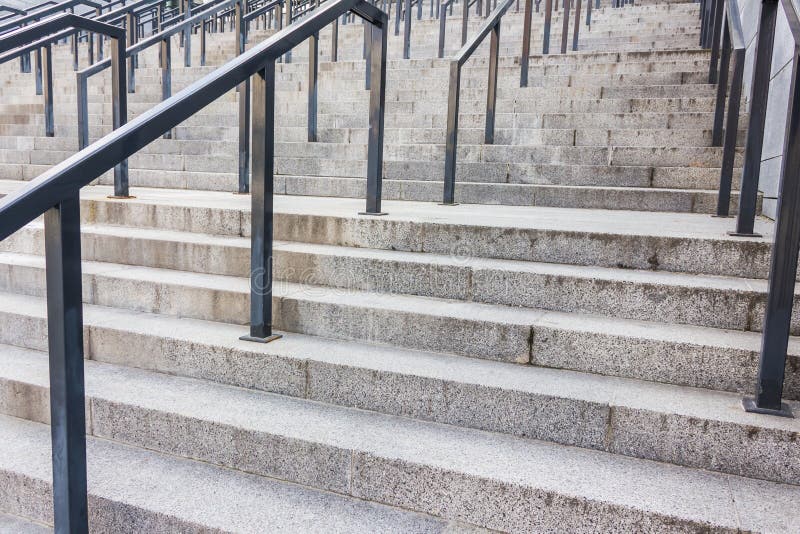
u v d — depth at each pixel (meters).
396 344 2.54
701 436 1.89
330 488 1.99
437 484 1.85
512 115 5.25
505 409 2.10
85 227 3.70
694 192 3.76
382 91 3.25
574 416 2.02
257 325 2.54
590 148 4.57
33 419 2.45
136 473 2.06
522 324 2.35
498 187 4.18
